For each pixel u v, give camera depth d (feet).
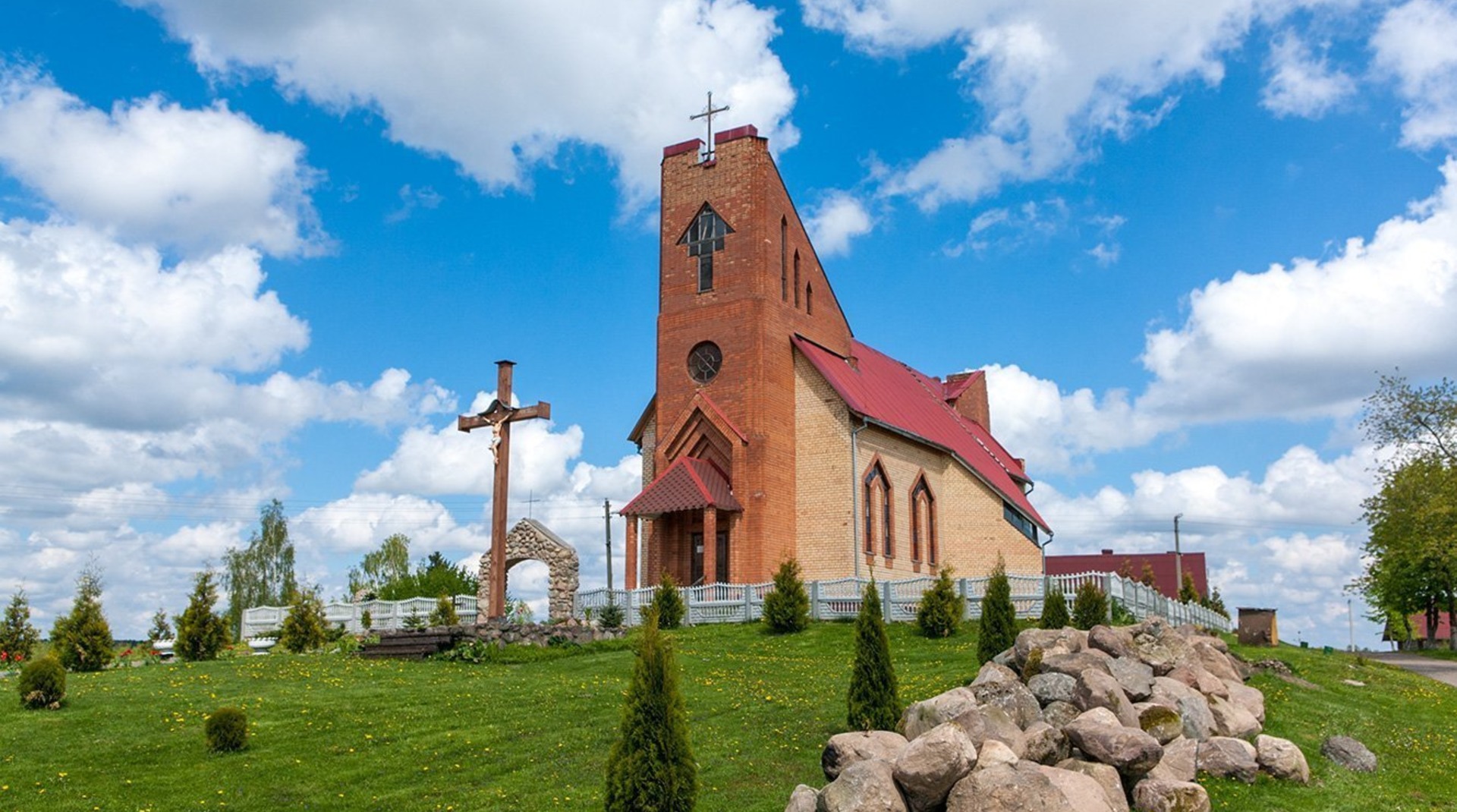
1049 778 37.96
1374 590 198.59
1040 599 108.37
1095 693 47.98
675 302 139.13
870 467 136.98
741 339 132.46
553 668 80.28
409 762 49.88
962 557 154.40
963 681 68.39
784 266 140.36
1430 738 62.13
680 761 38.86
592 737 53.98
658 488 129.08
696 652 91.04
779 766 49.52
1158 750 43.06
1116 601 109.60
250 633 132.87
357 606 122.72
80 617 79.10
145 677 71.72
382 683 69.56
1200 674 56.80
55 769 47.83
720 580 131.03
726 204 137.28
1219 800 45.65
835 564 130.72
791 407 136.56
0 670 81.66
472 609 127.34
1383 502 175.63
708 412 132.46
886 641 55.52
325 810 43.86
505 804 44.37
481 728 55.77
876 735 44.34
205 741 52.34
